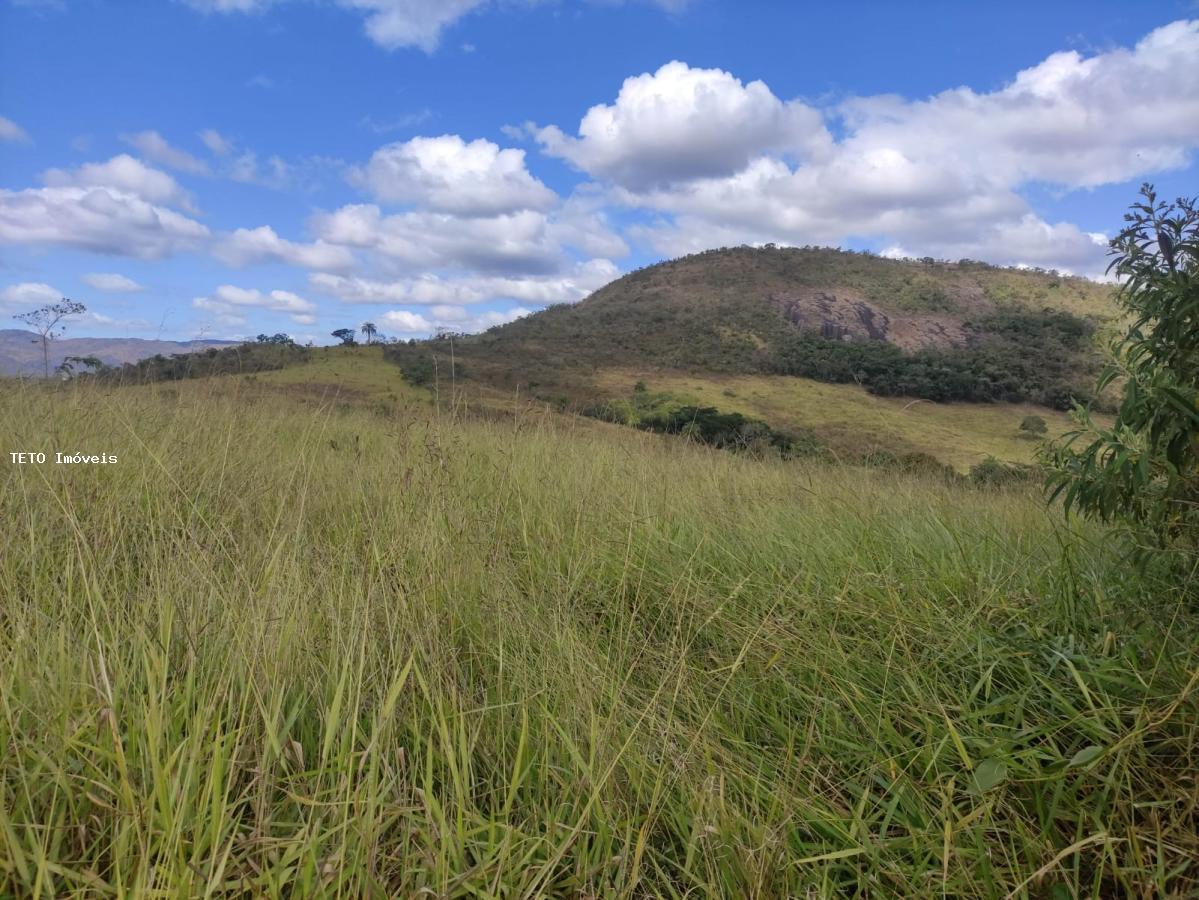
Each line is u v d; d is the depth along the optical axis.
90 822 1.56
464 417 6.03
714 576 3.40
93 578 2.24
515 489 4.32
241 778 1.75
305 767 1.86
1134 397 2.26
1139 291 2.54
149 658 1.89
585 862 1.64
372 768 1.62
